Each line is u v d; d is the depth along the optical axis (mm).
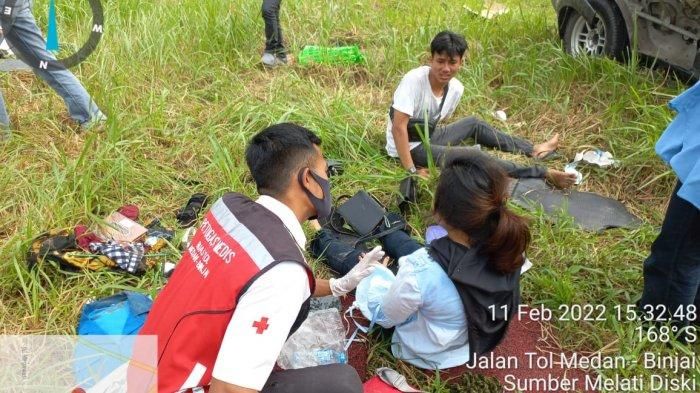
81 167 3619
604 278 3154
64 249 3037
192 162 3941
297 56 5391
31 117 4156
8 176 3451
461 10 6395
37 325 2738
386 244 3275
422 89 3869
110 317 2477
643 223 3602
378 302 2799
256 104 4387
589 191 3924
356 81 5203
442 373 2715
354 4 6301
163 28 5219
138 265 3004
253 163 1953
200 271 1834
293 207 1944
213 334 1758
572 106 4723
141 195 3604
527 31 5855
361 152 4145
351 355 2770
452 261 2434
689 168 2402
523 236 2357
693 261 2598
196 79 4801
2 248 3033
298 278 1756
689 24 4609
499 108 4852
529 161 4188
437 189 2406
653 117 4289
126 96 4414
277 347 1719
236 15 5562
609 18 5047
